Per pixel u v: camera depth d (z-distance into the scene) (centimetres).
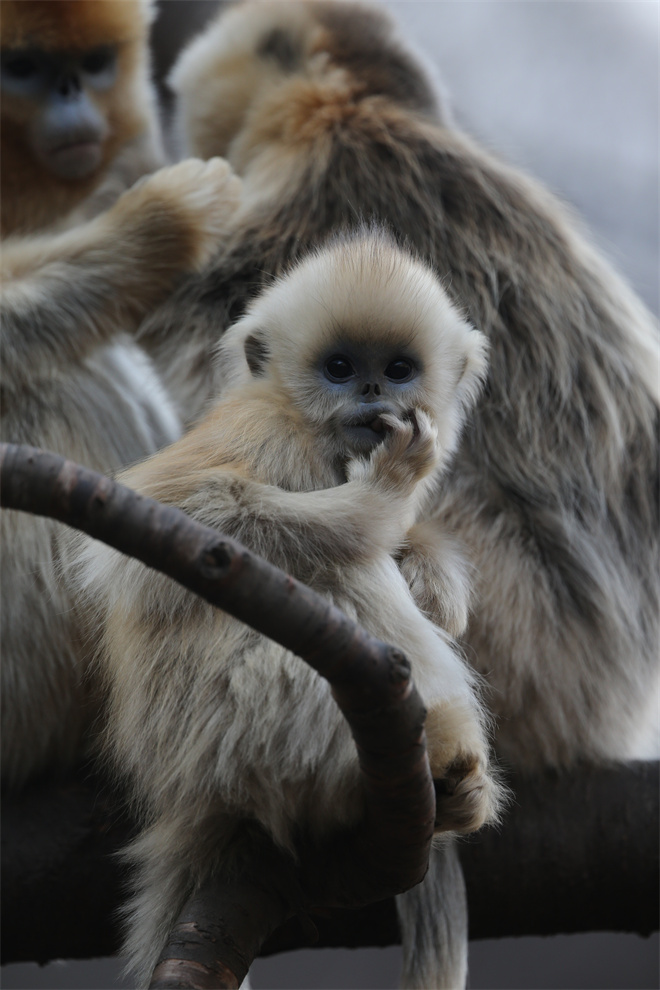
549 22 3869
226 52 2112
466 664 1382
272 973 3334
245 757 1077
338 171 1883
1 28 1970
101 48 2047
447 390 1270
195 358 1780
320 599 830
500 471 1775
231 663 1091
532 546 1739
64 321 1798
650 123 3759
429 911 1544
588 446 1816
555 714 1706
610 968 3378
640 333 1964
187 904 1095
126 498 782
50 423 1773
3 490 773
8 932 1594
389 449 1122
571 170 3716
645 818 1700
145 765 1148
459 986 1530
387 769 932
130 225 1844
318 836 1109
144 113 2172
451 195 1903
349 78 2025
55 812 1636
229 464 1154
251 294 1784
